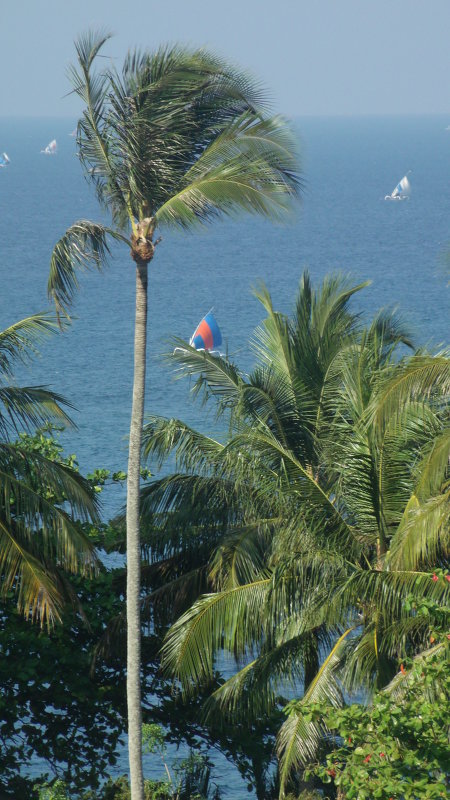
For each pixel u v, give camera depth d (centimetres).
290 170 5594
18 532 6538
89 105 5719
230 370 7119
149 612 7438
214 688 7881
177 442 7238
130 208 5772
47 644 7125
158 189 5641
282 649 6481
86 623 6844
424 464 5831
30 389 6888
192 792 7762
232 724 7631
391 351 7306
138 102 5609
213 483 7162
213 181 5528
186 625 6369
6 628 7219
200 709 7706
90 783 7838
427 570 6216
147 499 7338
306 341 7300
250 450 6525
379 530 6462
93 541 7906
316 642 6644
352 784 4547
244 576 6762
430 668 4888
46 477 6606
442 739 4656
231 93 5631
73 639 7700
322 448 6812
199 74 5575
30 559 6375
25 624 7262
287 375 7231
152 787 7638
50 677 7306
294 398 7000
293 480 6444
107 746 7969
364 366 6769
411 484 6369
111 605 7475
